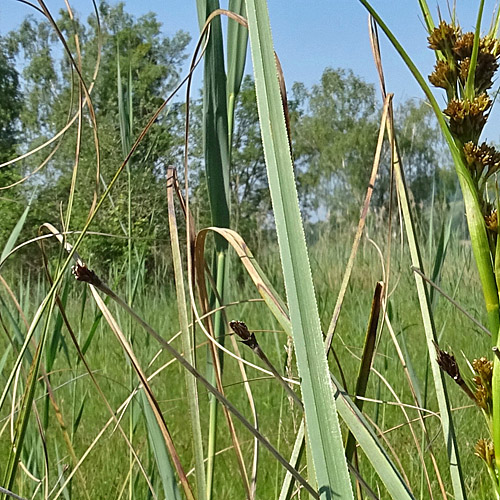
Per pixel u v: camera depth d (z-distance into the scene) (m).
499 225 0.28
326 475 0.20
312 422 0.20
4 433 0.88
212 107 0.40
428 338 0.36
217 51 0.40
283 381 0.28
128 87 0.57
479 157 0.28
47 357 0.56
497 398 0.29
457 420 0.86
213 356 0.38
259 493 0.77
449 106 0.29
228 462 0.84
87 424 0.92
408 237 0.37
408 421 0.43
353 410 0.29
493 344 0.29
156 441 0.42
